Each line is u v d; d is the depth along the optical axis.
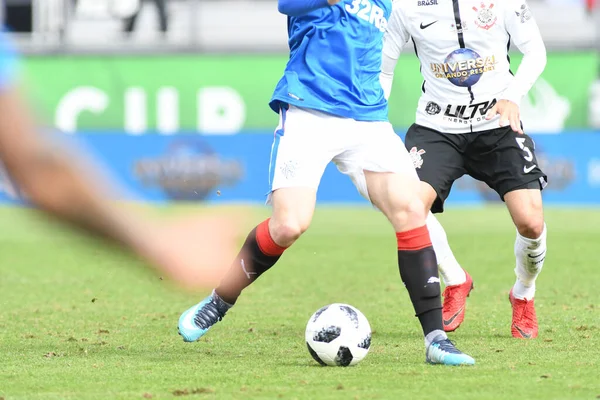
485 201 58.69
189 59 59.97
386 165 15.86
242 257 16.36
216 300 16.88
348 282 30.11
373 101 16.20
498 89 19.64
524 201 18.97
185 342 18.48
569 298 25.81
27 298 26.44
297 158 15.76
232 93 60.00
